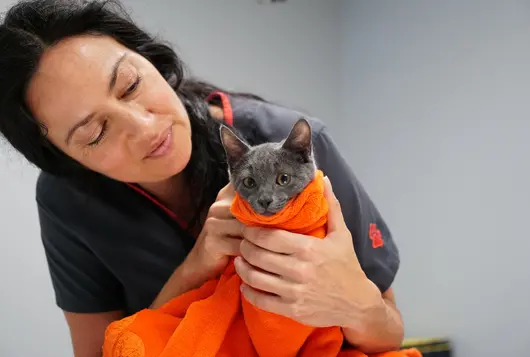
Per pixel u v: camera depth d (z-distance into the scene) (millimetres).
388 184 1953
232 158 877
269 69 2039
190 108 1048
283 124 1072
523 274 1407
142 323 904
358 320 864
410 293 1865
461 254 1626
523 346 1427
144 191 1119
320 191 832
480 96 1500
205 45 1903
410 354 947
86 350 1239
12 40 851
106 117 864
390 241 1105
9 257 1762
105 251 1131
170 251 1140
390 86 1894
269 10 2002
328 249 812
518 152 1388
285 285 783
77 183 1107
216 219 921
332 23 2135
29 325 1808
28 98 899
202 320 866
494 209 1485
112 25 953
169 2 1819
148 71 918
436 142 1690
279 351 868
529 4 1311
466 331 1628
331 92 2188
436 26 1642
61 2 891
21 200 1761
